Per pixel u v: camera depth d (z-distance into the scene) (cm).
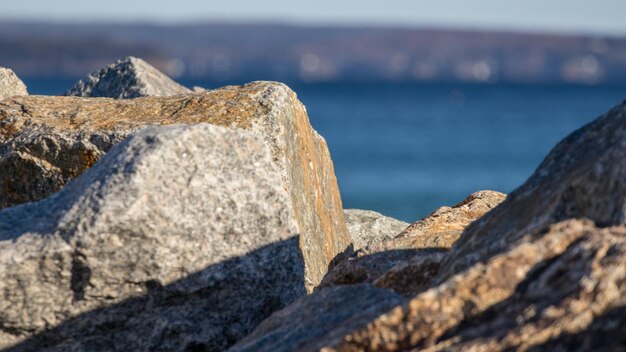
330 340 1488
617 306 1282
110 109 2538
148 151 1747
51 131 2384
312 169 2662
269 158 1898
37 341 1736
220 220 1805
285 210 1889
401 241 2158
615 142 1612
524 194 1727
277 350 1560
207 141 1812
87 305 1736
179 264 1767
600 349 1234
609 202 1517
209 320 1838
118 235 1700
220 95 2525
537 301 1367
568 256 1405
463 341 1347
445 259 1812
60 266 1698
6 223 1784
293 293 1925
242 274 1844
